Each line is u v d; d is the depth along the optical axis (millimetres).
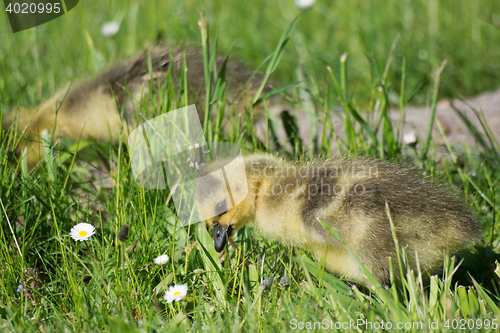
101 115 9688
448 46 13984
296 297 5875
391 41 14164
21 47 13328
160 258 6297
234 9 16484
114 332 5230
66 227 7254
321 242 6395
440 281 6098
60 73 12539
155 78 9328
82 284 6070
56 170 7949
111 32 13359
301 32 15094
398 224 6250
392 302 5410
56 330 5555
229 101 9461
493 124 10344
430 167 8109
